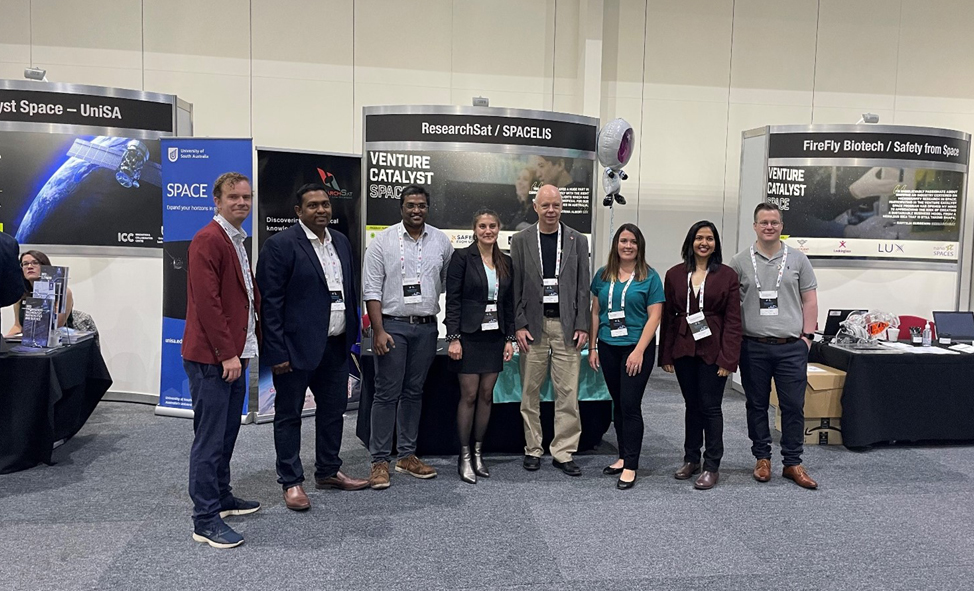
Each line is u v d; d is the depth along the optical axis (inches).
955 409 160.1
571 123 201.5
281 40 250.2
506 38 263.0
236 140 174.4
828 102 277.9
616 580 96.3
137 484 131.0
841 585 95.9
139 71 243.3
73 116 186.7
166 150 176.6
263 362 115.7
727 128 275.6
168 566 97.9
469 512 119.7
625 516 119.1
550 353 141.9
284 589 91.9
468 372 134.0
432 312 133.9
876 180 213.9
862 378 156.2
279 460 119.4
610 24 267.1
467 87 262.2
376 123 193.2
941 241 219.5
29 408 136.3
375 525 113.4
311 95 253.8
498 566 99.6
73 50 239.3
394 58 257.3
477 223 133.9
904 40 277.6
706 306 130.0
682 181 276.2
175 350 181.0
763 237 135.4
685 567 100.4
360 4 253.6
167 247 179.0
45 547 103.5
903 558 104.3
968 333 175.8
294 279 115.0
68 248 190.2
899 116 281.0
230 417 111.7
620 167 196.1
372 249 132.1
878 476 141.7
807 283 137.4
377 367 130.9
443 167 194.4
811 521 118.0
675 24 269.6
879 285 217.9
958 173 219.0
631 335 131.7
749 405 139.9
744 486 135.2
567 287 137.6
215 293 100.6
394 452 152.3
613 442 165.5
